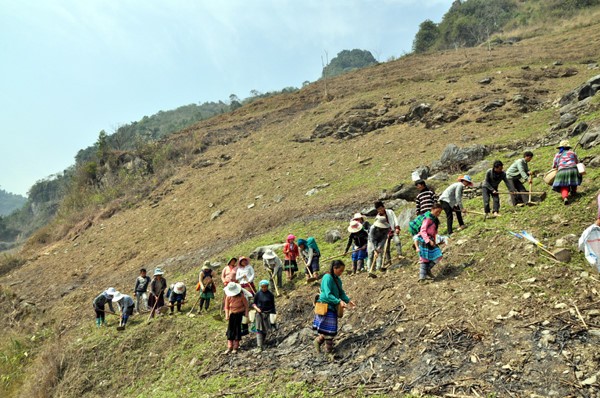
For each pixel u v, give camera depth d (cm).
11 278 2278
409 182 1470
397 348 561
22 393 1048
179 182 2720
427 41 7888
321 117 2997
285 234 1416
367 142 2286
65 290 1794
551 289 556
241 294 784
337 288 609
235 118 4022
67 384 941
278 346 727
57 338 1211
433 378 481
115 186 3272
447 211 840
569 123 1436
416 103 2425
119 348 984
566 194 762
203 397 624
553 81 2327
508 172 865
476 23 6844
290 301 866
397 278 760
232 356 749
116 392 870
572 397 396
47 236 3080
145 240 2097
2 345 1398
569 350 450
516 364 457
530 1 7288
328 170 2067
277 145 2773
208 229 1891
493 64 3075
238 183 2312
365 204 1455
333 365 583
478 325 538
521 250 661
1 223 12031
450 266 718
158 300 1120
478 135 1798
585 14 5112
